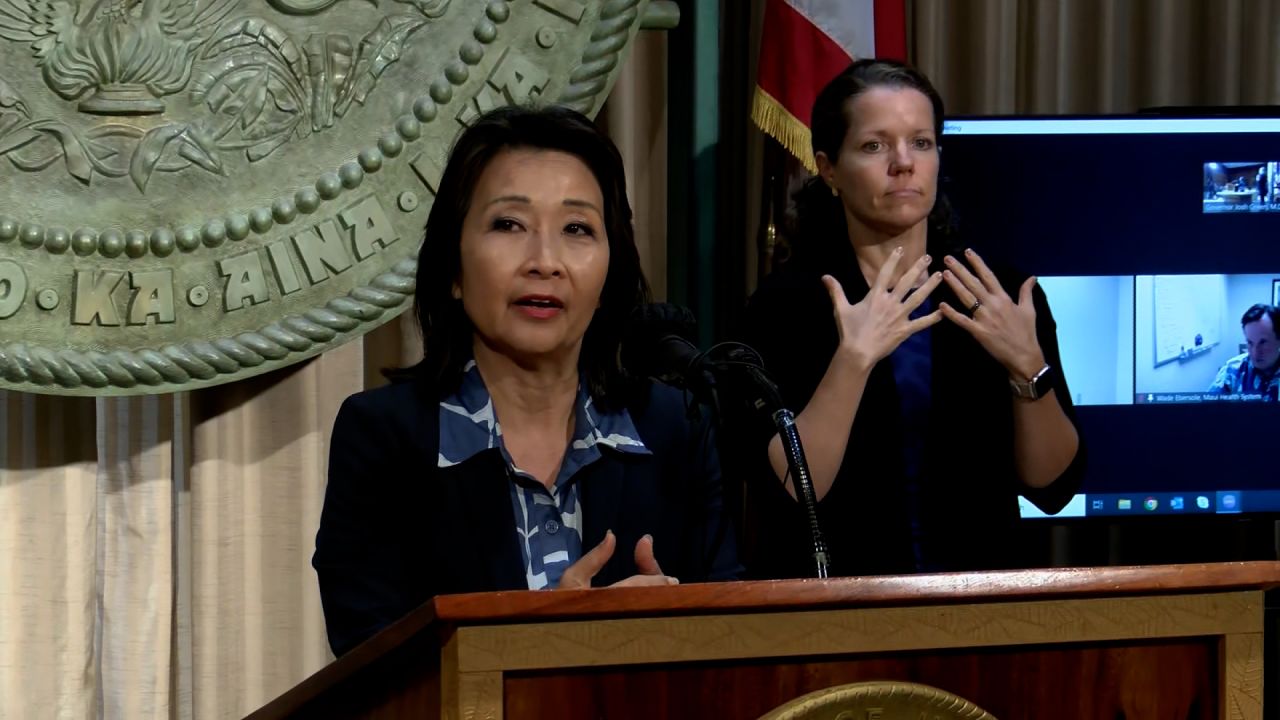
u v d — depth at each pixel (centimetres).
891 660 152
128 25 329
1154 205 387
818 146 310
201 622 349
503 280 216
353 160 348
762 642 148
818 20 386
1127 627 157
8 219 320
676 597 145
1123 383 388
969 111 439
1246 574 158
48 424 337
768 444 279
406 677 155
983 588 152
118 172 329
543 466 225
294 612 357
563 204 219
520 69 358
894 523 293
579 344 226
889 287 304
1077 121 384
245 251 339
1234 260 391
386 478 219
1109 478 388
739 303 424
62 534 337
